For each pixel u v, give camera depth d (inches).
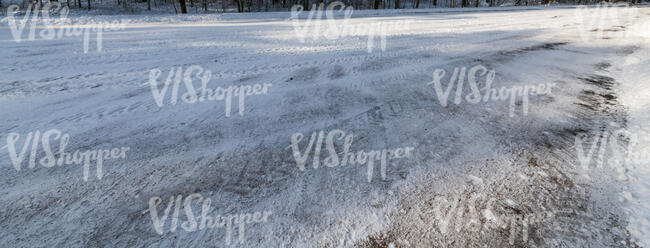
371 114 135.7
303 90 166.9
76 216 77.4
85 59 225.1
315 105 146.3
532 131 119.3
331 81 181.6
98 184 88.6
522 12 658.8
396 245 69.8
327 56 241.8
